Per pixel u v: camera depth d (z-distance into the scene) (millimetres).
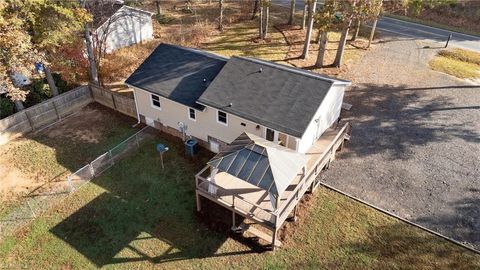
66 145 22516
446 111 25422
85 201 18438
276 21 43375
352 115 25109
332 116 21859
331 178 19734
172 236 16672
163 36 39094
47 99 25562
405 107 25953
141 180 19750
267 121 18078
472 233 16500
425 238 16344
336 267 15273
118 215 17688
